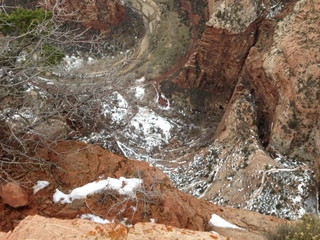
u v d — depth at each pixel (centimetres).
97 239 672
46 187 927
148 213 895
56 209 887
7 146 959
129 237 683
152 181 988
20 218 853
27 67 1073
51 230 683
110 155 1060
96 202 899
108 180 937
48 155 1040
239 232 1081
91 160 1028
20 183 889
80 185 943
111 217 871
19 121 1060
